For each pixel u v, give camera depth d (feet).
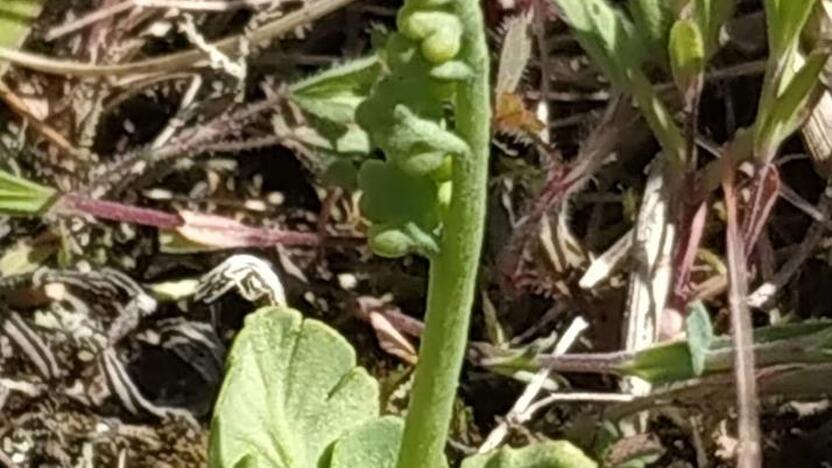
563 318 0.19
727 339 0.17
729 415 0.18
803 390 0.17
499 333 0.19
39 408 0.19
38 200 0.18
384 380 0.19
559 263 0.19
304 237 0.19
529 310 0.19
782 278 0.19
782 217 0.19
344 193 0.19
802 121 0.18
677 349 0.17
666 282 0.19
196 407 0.19
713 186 0.18
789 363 0.17
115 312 0.19
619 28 0.18
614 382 0.19
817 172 0.19
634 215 0.19
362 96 0.15
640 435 0.18
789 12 0.17
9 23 0.19
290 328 0.16
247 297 0.18
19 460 0.19
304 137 0.19
